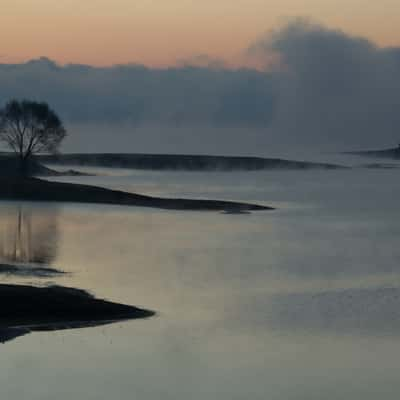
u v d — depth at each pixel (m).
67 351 47.62
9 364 45.53
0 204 149.38
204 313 57.34
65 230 108.88
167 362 46.00
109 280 69.06
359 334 52.44
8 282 65.81
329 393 42.12
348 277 73.38
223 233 109.81
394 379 44.03
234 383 43.53
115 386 42.91
